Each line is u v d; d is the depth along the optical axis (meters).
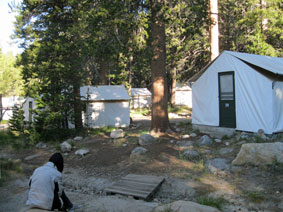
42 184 3.62
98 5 11.09
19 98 27.88
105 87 19.27
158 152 9.01
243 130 10.02
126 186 6.20
